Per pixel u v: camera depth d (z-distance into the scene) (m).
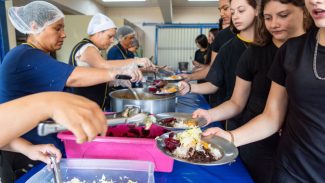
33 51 1.06
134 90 1.78
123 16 8.48
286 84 0.81
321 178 0.75
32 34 1.18
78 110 0.32
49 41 1.21
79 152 0.96
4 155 1.00
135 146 0.94
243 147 1.21
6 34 2.03
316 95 0.71
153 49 8.58
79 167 0.89
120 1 7.30
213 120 1.29
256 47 1.20
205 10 8.38
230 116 1.31
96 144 0.95
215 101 1.97
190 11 8.42
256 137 0.96
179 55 8.42
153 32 8.53
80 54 1.63
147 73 2.92
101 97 1.80
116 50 2.88
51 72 1.05
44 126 0.34
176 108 1.90
